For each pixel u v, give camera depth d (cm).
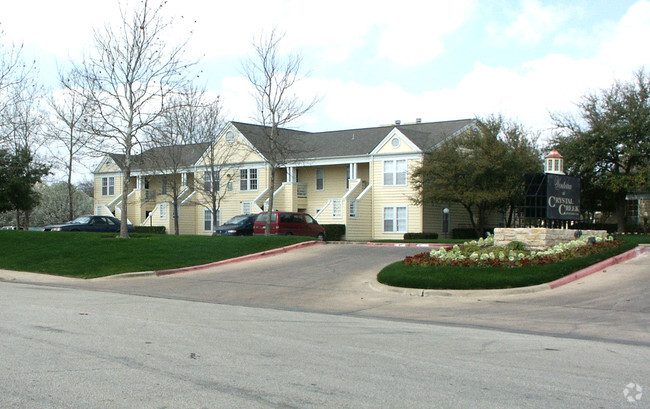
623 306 1313
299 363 786
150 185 5203
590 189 3769
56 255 2244
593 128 3603
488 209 3669
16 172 3506
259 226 3272
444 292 1509
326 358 820
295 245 2466
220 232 3425
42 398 615
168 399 616
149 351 841
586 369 785
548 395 654
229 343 913
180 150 4028
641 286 1486
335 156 4103
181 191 4478
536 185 2053
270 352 852
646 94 3559
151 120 2800
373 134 4250
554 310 1302
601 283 1544
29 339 913
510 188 3297
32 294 1537
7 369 729
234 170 4275
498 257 1695
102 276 1942
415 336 1023
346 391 655
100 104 2906
